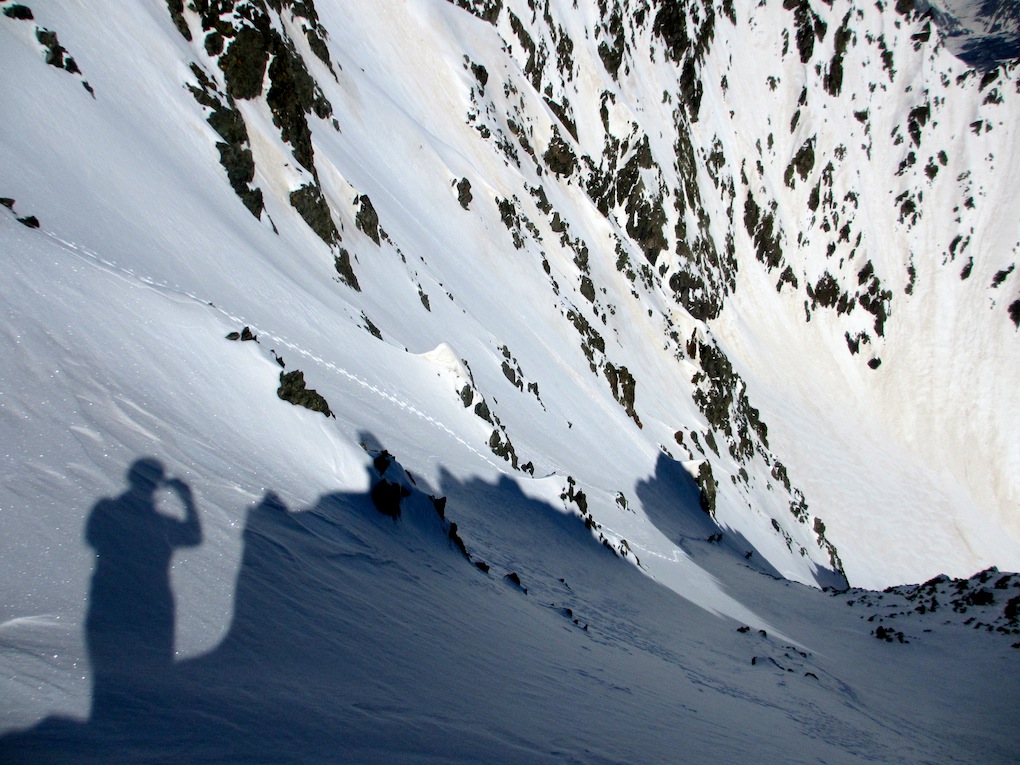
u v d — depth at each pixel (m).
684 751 5.51
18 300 6.30
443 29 51.94
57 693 2.90
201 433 6.71
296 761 2.99
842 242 104.94
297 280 17.58
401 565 7.21
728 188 91.69
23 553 3.79
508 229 42.09
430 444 16.05
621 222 68.50
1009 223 113.88
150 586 4.10
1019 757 12.30
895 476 82.56
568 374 35.94
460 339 26.91
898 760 9.43
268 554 5.32
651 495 32.09
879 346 101.88
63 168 11.49
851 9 121.56
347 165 29.44
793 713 10.00
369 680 4.20
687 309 74.19
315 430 8.45
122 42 17.20
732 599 21.12
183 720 3.02
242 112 21.11
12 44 12.86
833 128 110.69
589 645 8.90
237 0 22.69
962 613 22.34
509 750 3.97
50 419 5.16
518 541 14.54
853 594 27.42
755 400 77.81
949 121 122.06
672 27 89.19
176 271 12.17
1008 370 101.94
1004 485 91.75
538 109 58.50
